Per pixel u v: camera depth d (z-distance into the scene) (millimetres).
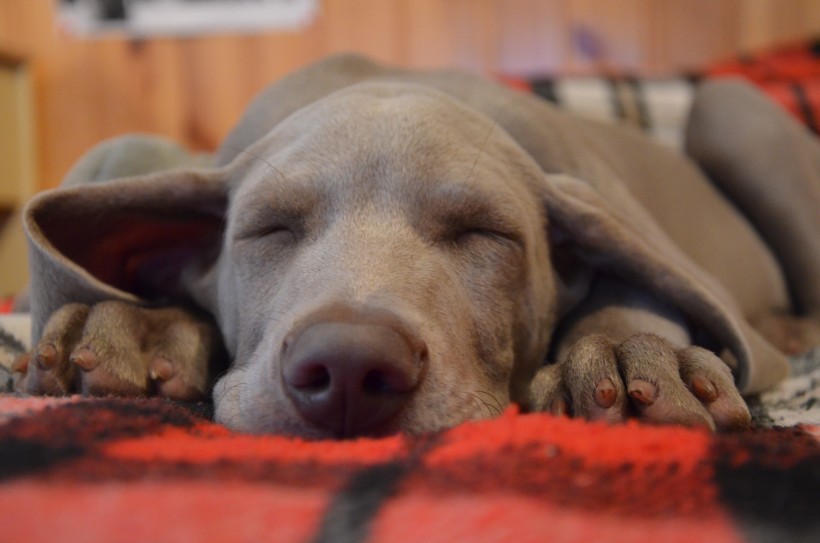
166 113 826
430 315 269
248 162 340
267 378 257
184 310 334
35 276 310
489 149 331
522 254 313
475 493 186
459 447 209
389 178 303
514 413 232
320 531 175
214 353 326
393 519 178
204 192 338
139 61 822
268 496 185
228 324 324
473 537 174
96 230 333
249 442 224
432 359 255
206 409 289
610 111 710
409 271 278
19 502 180
